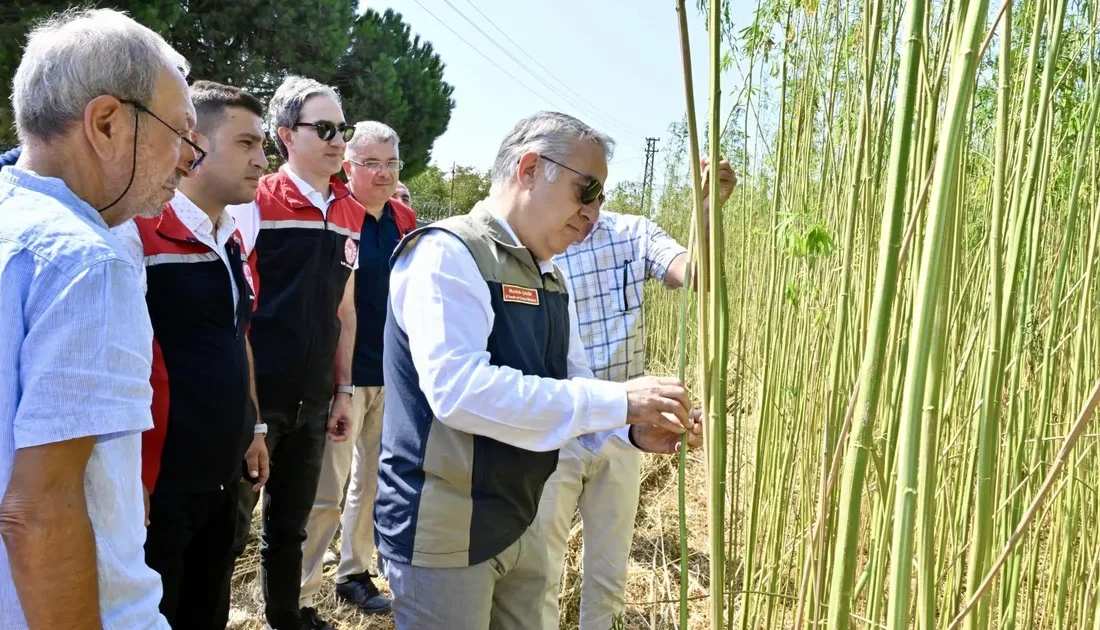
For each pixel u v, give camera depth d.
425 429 1.43
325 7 9.27
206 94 1.88
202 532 1.84
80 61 1.00
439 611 1.43
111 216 1.11
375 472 3.02
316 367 2.43
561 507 2.21
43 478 0.91
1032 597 1.64
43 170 1.03
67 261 0.95
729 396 2.86
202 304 1.74
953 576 1.61
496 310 1.45
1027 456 1.80
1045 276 1.84
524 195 1.50
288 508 2.43
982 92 1.70
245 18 8.70
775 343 2.01
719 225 0.91
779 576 2.01
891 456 1.21
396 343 1.48
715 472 0.96
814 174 2.03
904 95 0.73
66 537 0.92
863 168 1.12
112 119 1.03
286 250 2.38
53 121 1.01
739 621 2.18
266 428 2.18
